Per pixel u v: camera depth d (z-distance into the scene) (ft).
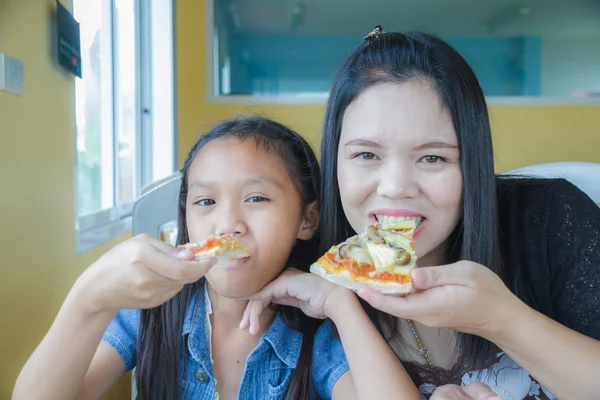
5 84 4.02
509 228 3.56
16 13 4.29
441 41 3.23
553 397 3.37
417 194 2.91
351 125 3.00
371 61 3.09
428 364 3.46
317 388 3.39
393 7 9.89
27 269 4.45
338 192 3.40
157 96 9.63
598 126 10.15
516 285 3.41
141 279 2.46
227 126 3.50
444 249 3.56
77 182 5.87
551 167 6.30
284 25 9.87
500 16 9.91
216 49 9.84
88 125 7.09
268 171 3.15
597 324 3.16
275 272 3.26
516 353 2.80
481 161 3.04
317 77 9.96
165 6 9.49
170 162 9.70
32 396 2.60
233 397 3.39
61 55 5.23
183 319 3.49
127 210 8.93
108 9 8.05
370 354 2.82
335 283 2.92
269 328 3.46
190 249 2.75
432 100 2.87
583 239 3.34
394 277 2.72
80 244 6.16
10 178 4.16
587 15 9.87
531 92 10.10
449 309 2.58
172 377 3.36
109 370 3.32
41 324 4.71
